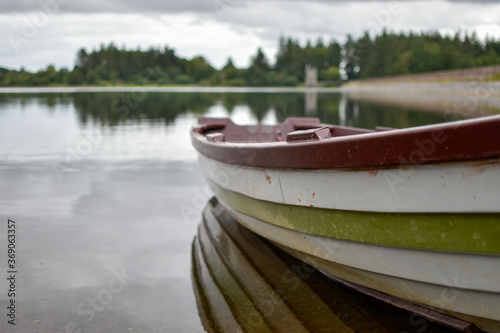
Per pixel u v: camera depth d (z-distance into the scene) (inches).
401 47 2475.4
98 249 182.4
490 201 101.7
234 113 781.9
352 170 121.8
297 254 167.0
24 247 181.8
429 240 114.3
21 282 151.8
